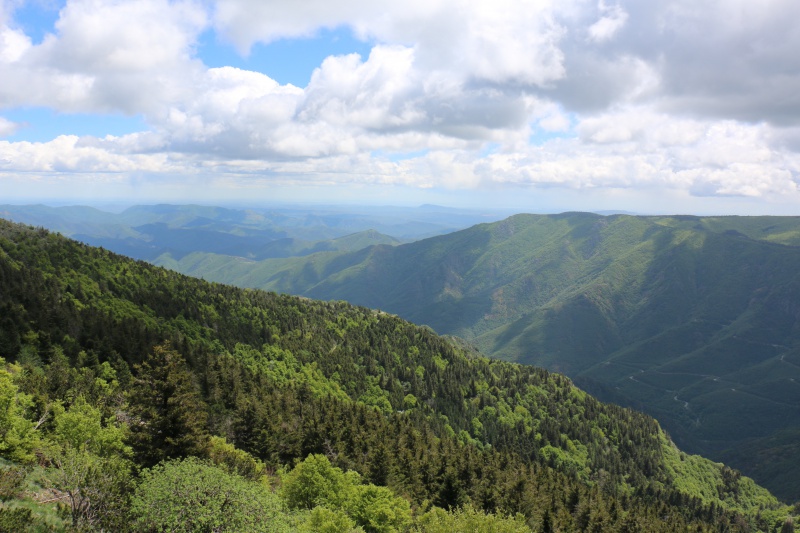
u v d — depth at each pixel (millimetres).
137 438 52156
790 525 177125
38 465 47750
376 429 129375
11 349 104500
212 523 32500
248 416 99625
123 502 36000
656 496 185250
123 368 122125
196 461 39750
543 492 112938
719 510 187250
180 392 54219
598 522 104125
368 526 67438
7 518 31594
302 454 103500
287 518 37531
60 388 79438
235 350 182750
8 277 137375
